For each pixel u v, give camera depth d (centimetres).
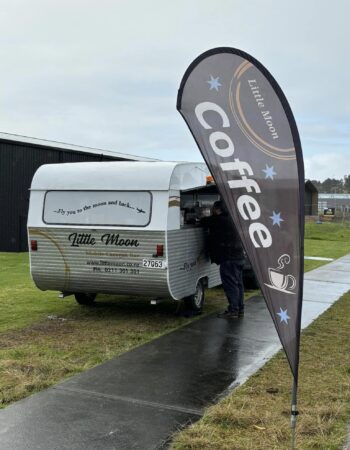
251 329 748
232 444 385
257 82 388
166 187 737
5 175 1920
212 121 402
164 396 483
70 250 792
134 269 757
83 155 2247
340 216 5519
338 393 494
